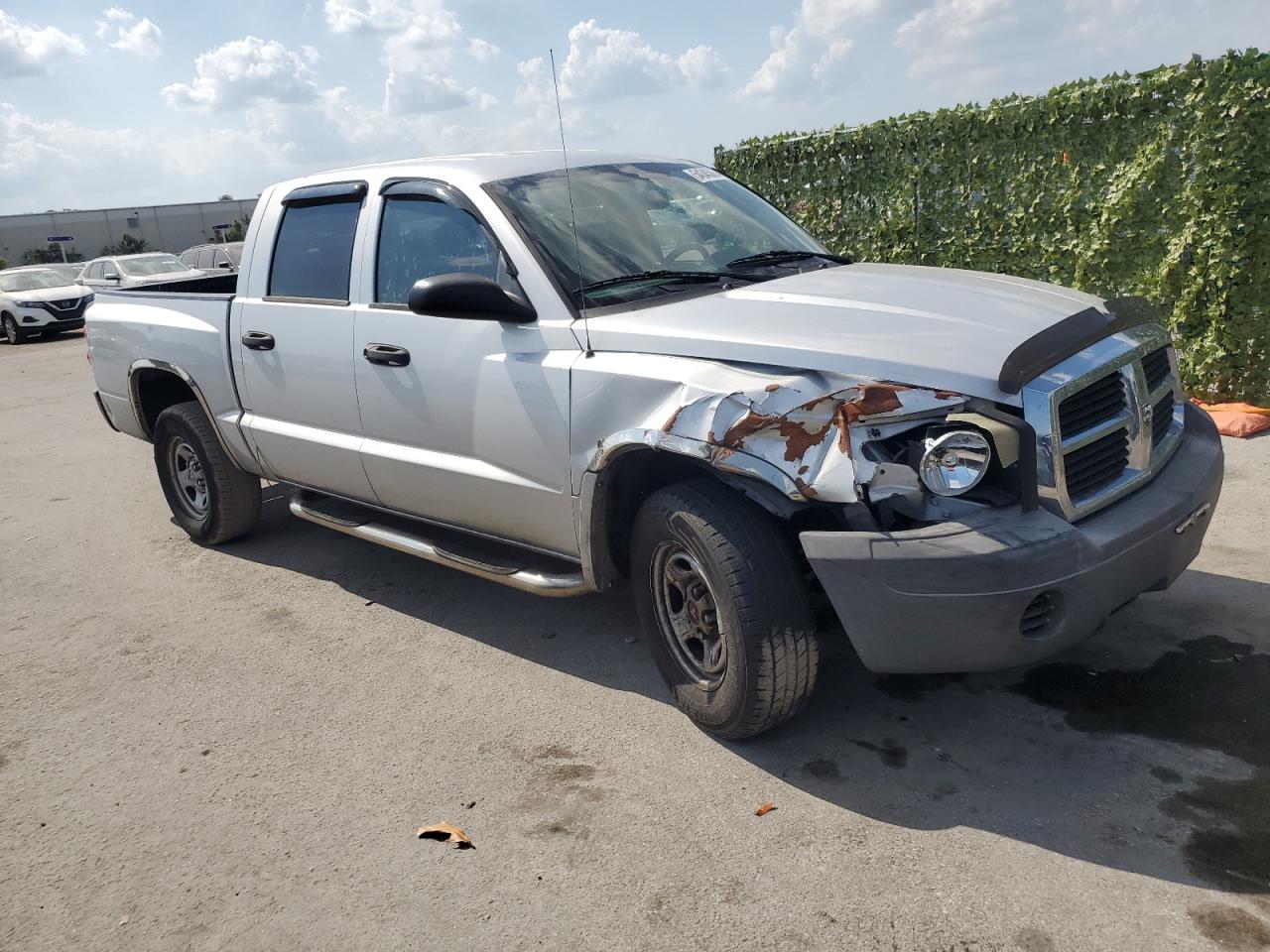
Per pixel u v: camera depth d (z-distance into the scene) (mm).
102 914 2855
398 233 4254
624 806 3111
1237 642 3715
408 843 3039
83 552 6270
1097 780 2998
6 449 9852
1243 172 6551
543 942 2574
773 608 3041
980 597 2707
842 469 2777
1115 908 2480
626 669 4043
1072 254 7715
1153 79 6910
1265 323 6668
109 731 3920
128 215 93000
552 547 3830
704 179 4641
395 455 4270
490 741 3584
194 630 4855
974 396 2824
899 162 8734
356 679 4168
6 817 3393
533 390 3582
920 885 2633
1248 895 2482
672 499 3199
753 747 3365
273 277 4898
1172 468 3262
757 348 3072
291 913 2781
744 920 2572
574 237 3762
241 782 3463
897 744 3297
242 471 5746
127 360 5883
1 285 23469
